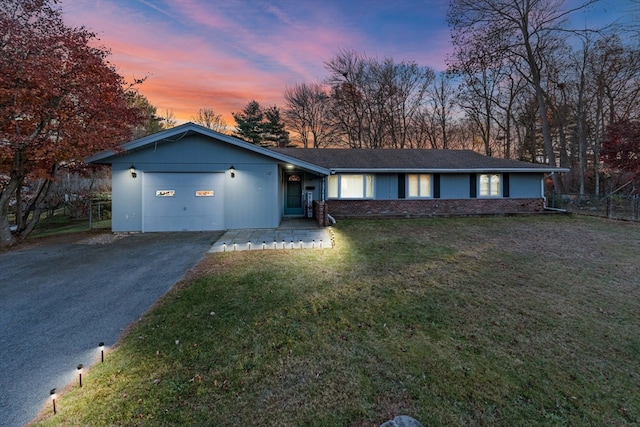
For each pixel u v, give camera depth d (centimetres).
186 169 1048
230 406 250
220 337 357
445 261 675
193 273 593
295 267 627
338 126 3020
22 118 802
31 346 340
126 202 1034
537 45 1906
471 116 2634
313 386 274
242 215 1077
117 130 960
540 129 2642
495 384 278
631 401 260
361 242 866
